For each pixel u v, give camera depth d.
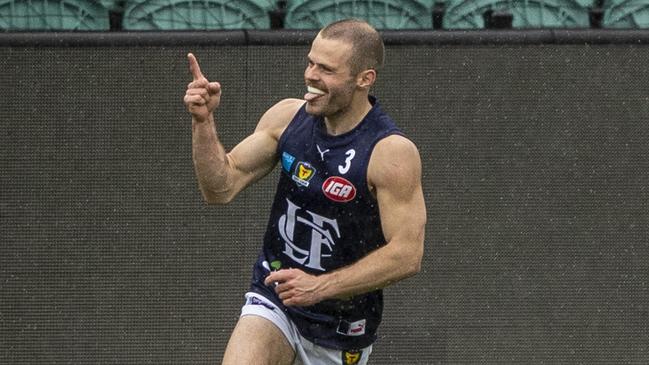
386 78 19.47
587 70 19.61
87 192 19.48
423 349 19.80
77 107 19.36
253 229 19.66
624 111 19.67
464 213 19.69
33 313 19.58
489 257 19.77
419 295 19.72
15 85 19.30
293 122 14.73
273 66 19.34
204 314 19.72
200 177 14.38
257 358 14.55
